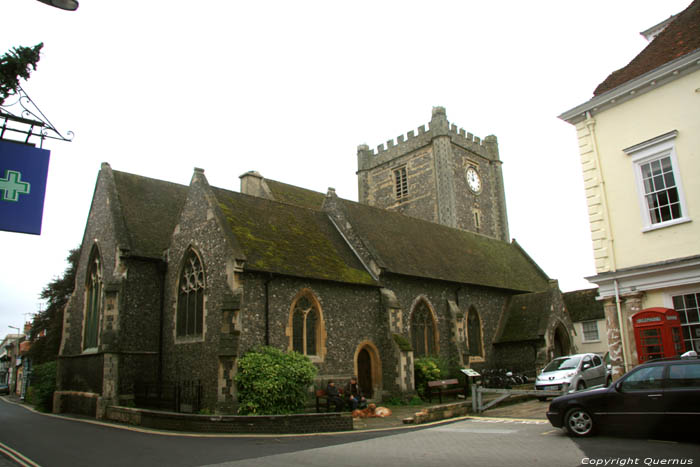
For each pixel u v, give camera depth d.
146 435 15.38
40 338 41.22
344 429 15.62
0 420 21.80
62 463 11.42
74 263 40.41
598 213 16.92
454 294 28.75
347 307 22.56
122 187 25.69
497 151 50.28
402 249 27.98
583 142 17.61
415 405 21.95
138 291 22.42
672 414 10.11
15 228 9.73
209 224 20.75
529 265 39.09
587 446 10.27
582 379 20.33
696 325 14.56
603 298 16.69
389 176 48.06
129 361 21.45
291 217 25.41
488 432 13.27
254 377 17.50
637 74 16.69
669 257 15.13
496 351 30.59
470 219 45.31
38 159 10.20
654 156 15.77
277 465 10.06
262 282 19.69
